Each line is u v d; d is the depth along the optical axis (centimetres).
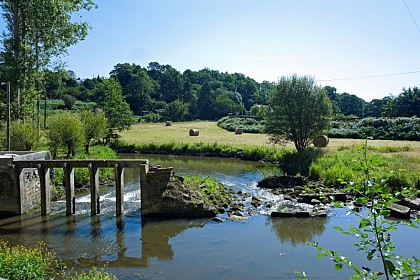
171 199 1933
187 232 1728
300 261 1385
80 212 2044
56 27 3281
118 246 1557
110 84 5344
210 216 1952
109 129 4988
